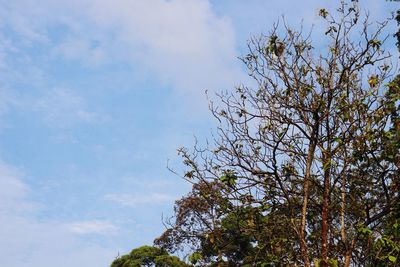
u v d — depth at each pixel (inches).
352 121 368.5
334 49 386.0
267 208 376.5
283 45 391.2
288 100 382.3
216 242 383.2
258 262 360.8
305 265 334.6
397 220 352.2
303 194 366.3
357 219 377.4
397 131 364.5
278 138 375.6
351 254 349.4
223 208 377.4
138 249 1370.6
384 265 346.0
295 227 349.1
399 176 366.9
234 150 377.4
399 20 538.9
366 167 373.7
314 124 372.8
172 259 1279.5
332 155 364.8
